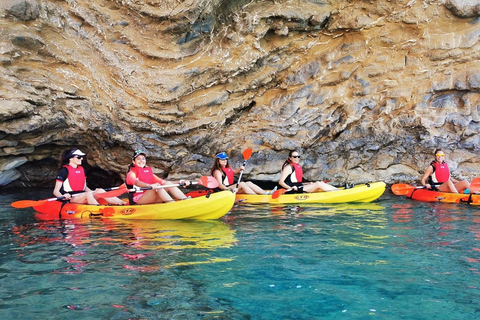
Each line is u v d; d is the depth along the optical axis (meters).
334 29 10.53
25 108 7.75
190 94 9.63
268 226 5.42
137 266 3.67
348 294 3.06
